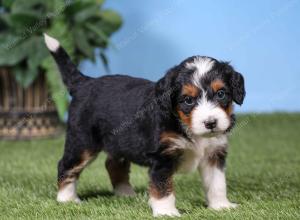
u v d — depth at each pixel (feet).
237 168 20.17
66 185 14.97
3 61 26.40
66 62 15.52
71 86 15.30
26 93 27.25
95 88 14.71
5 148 24.79
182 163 13.32
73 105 14.97
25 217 13.15
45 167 20.62
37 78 27.25
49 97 27.20
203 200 14.94
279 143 25.84
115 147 14.08
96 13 28.94
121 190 16.01
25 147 24.98
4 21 27.48
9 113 26.86
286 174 18.47
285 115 33.60
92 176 18.86
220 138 13.29
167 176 12.92
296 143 25.79
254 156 22.76
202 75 12.58
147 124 13.14
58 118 28.09
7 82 27.04
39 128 27.20
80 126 14.66
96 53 29.58
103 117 14.16
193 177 18.58
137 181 18.01
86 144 14.62
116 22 29.76
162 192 12.86
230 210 13.00
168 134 12.78
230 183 17.16
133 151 13.58
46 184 17.46
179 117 12.73
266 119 32.65
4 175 19.22
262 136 27.86
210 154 13.51
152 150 12.96
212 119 12.12
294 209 12.94
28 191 16.39
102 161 21.71
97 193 16.31
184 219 12.23
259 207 13.25
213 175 13.61
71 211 13.56
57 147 24.80
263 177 18.17
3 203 14.75
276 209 12.97
